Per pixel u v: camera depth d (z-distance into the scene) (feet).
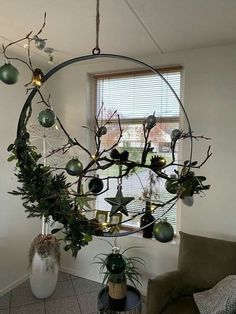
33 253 8.40
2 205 8.70
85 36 7.30
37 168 3.29
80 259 9.94
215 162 7.95
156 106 9.21
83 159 9.81
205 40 7.54
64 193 3.21
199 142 8.13
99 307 6.57
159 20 6.33
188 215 8.26
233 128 7.75
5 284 8.87
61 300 8.43
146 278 8.82
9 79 3.26
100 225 3.32
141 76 9.41
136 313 6.46
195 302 5.97
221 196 7.88
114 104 9.89
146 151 3.54
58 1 5.51
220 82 7.91
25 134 3.41
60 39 7.52
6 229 8.87
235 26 6.64
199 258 6.75
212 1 5.48
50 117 3.50
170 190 3.59
